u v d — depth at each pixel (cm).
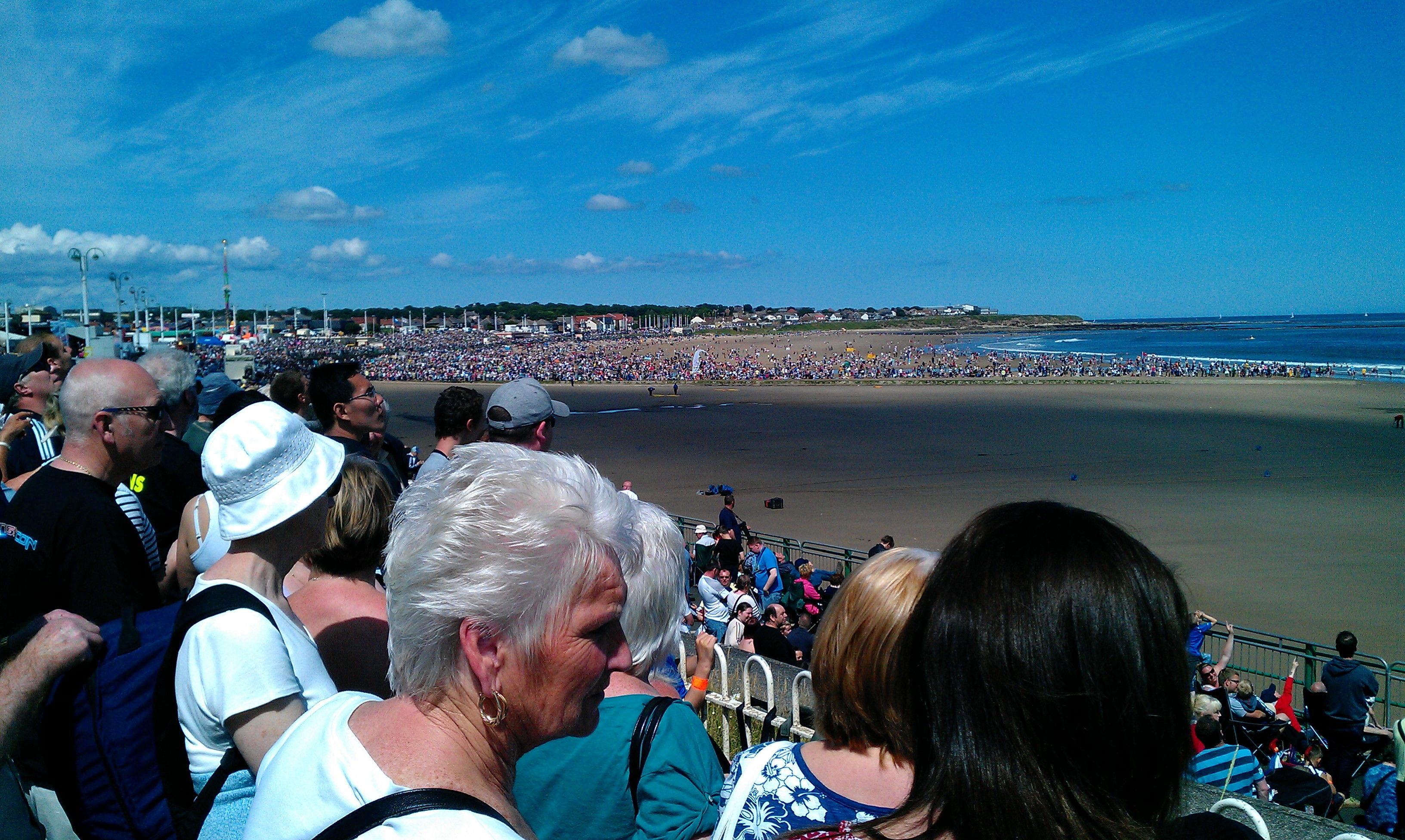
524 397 450
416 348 17688
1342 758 898
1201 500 2998
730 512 1909
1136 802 134
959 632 140
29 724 225
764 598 1418
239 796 219
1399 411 5766
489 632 145
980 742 134
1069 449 4262
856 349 18200
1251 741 920
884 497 3155
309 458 258
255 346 14525
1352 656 912
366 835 132
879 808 191
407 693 153
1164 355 13488
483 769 149
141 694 233
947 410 6284
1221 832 160
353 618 297
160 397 333
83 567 301
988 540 148
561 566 145
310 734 155
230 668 220
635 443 4803
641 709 239
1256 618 1752
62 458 325
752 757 215
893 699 191
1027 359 11662
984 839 130
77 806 230
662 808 229
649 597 260
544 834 233
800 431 5212
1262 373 9281
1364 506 2872
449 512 151
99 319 8338
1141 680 133
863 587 203
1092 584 136
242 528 244
